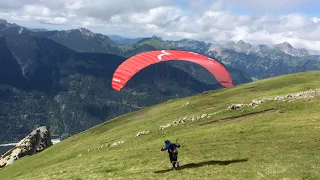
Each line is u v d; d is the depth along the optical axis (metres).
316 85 93.50
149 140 58.19
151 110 117.19
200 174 26.97
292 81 109.12
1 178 71.94
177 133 57.06
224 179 24.56
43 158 81.00
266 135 41.78
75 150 75.12
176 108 99.69
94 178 33.25
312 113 50.91
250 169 26.91
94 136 94.88
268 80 121.81
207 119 62.81
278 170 25.78
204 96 121.88
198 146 41.34
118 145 60.81
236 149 36.22
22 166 78.94
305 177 23.55
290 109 56.00
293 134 39.97
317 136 37.47
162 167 32.97
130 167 36.41
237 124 51.97
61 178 36.66
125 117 116.12
